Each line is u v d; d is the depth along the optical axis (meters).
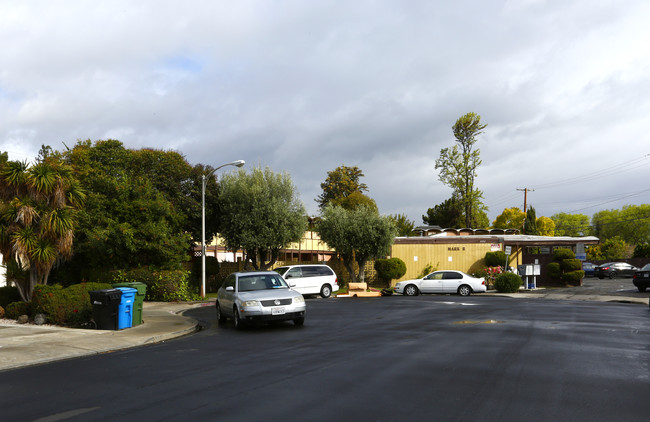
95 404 6.35
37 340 12.16
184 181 30.55
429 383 7.02
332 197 64.62
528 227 64.25
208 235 32.00
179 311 20.77
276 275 15.70
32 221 17.34
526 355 9.05
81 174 26.23
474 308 19.05
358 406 5.93
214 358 9.58
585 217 101.12
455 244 35.53
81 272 26.94
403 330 12.91
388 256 36.09
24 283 17.81
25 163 17.20
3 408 6.29
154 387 7.21
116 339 12.39
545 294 27.31
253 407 5.98
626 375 7.42
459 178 64.00
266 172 31.38
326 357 9.23
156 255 25.95
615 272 46.34
